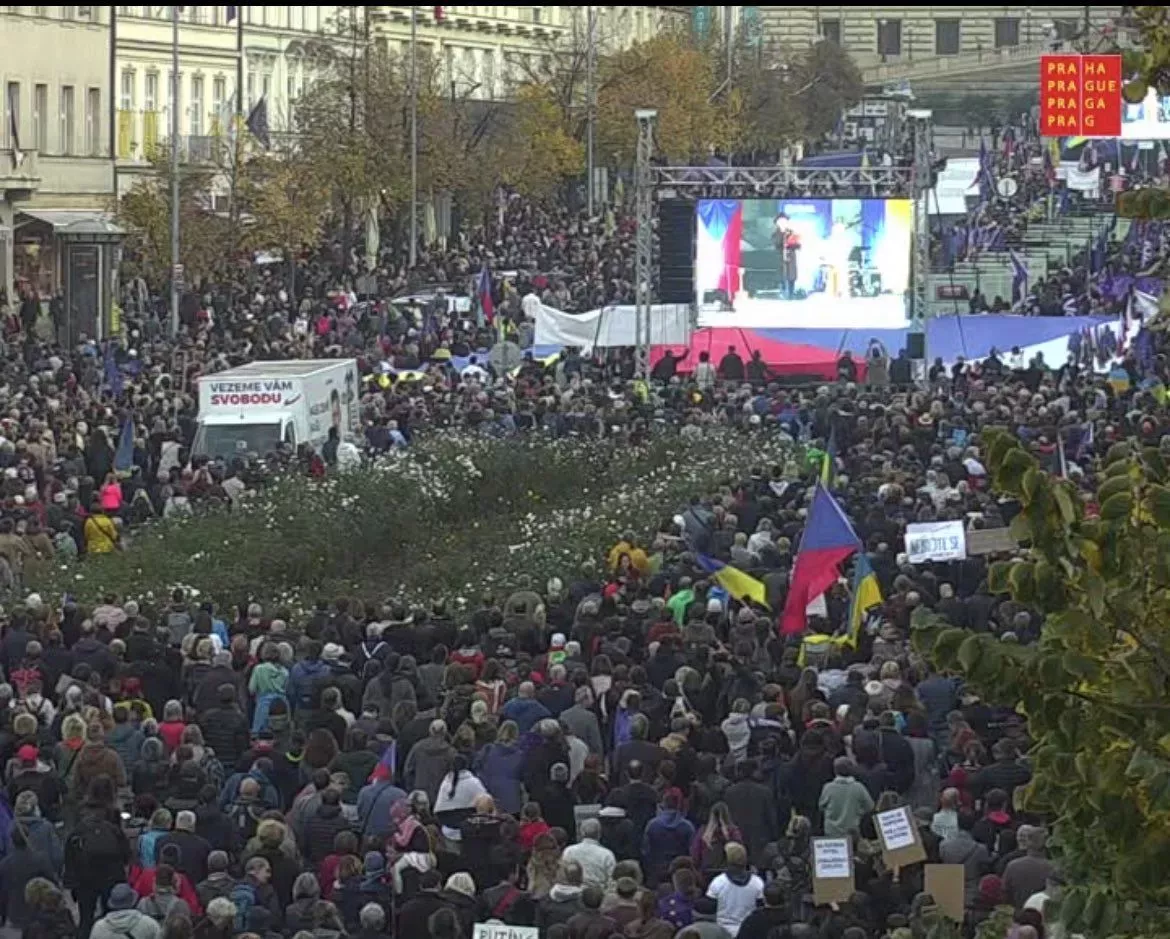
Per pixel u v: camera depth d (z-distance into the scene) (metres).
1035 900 31.42
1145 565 17.36
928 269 115.38
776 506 65.06
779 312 118.62
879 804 36.38
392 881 34.56
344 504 72.94
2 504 63.41
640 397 91.56
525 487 81.12
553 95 192.25
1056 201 177.75
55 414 81.12
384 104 164.50
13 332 125.69
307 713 44.19
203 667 46.19
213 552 65.25
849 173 120.06
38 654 45.81
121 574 61.06
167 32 183.00
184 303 133.38
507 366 107.88
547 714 42.00
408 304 126.56
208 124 190.12
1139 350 105.31
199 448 85.06
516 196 193.12
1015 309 133.00
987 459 17.73
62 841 38.81
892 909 33.44
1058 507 17.41
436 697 46.53
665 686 43.88
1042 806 18.23
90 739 38.91
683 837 36.53
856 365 112.12
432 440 83.12
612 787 39.94
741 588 51.81
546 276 149.38
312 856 36.56
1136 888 17.58
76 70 156.88
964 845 35.25
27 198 149.00
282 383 85.50
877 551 55.47
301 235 142.38
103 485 73.44
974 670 17.56
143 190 139.38
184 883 33.81
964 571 55.53
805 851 35.84
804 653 47.75
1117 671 17.31
